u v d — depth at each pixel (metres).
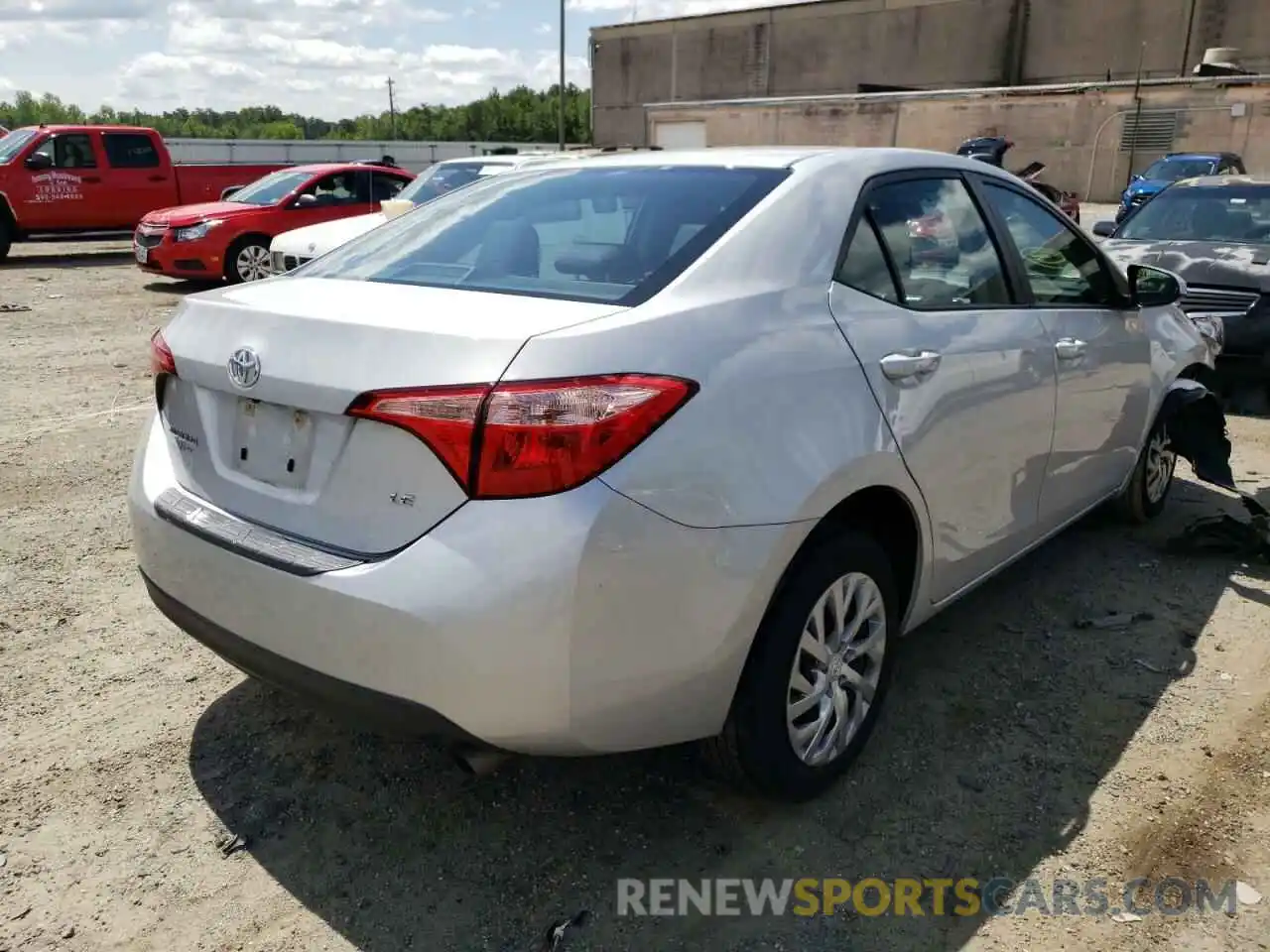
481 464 2.11
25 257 17.86
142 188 16.97
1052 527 3.90
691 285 2.51
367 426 2.25
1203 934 2.40
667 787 2.92
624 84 59.09
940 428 2.94
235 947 2.34
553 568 2.10
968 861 2.64
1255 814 2.81
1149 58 41.62
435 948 2.35
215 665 3.56
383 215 10.95
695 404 2.28
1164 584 4.31
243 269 13.56
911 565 3.06
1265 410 7.41
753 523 2.35
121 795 2.85
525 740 2.23
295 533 2.39
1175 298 4.41
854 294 2.82
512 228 3.03
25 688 3.38
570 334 2.21
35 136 16.22
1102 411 4.02
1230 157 21.34
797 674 2.64
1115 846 2.69
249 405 2.51
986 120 35.38
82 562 4.38
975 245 3.39
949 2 46.47
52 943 2.34
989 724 3.25
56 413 6.85
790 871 2.60
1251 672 3.58
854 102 38.19
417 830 2.73
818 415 2.53
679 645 2.29
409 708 2.21
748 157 3.12
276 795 2.87
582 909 2.46
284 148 37.31
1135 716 3.30
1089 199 33.88
